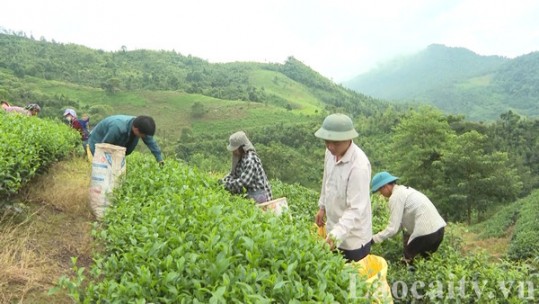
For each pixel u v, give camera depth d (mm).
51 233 4539
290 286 2627
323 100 198000
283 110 124812
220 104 124812
